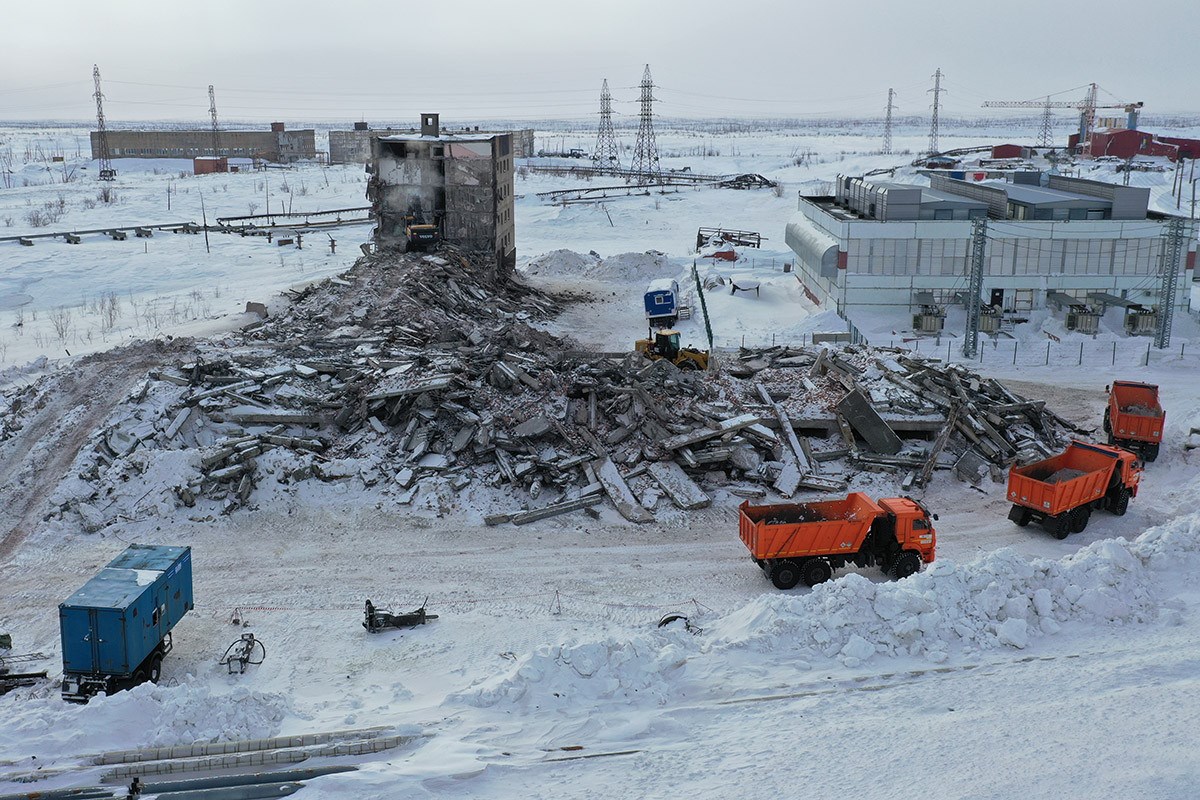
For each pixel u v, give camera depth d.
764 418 37.91
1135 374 52.44
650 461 35.06
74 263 80.94
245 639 23.19
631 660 20.47
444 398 36.94
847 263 62.22
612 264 82.81
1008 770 15.38
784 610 22.27
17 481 33.72
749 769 16.48
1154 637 21.16
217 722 18.89
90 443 34.91
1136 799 14.05
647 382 38.66
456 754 17.53
